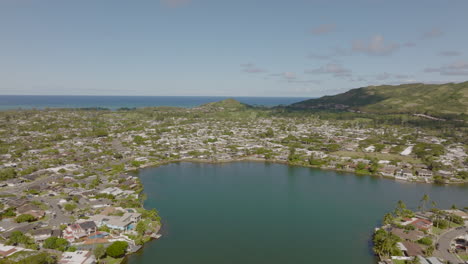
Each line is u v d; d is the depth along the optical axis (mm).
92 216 160625
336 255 136250
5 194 192375
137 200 193500
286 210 189000
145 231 151500
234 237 152125
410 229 153500
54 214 163750
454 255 129125
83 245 133125
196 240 148000
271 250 140125
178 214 179750
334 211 188125
